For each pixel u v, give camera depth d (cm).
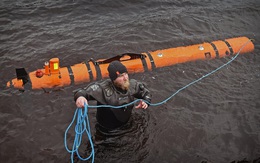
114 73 342
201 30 720
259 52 636
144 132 421
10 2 766
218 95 514
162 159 387
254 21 783
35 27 678
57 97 484
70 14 746
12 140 404
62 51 602
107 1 812
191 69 571
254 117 470
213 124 452
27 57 575
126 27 705
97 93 354
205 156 397
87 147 396
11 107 459
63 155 387
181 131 434
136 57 550
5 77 519
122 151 391
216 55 603
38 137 413
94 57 592
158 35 684
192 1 866
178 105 485
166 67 569
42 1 786
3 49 593
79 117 359
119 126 403
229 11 819
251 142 424
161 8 813
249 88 534
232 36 703
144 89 383
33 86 485
